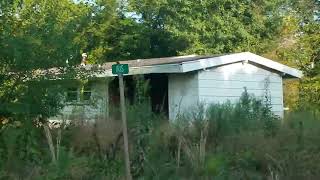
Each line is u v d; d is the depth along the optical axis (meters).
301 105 20.84
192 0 30.62
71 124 9.59
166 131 9.27
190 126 9.80
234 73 17.84
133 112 9.35
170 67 16.50
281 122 10.70
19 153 8.20
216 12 30.84
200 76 16.91
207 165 8.31
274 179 8.20
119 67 7.47
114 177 8.20
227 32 30.58
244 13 31.89
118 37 32.22
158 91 18.33
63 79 9.20
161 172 8.38
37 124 9.20
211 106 13.20
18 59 8.62
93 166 8.30
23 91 9.10
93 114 10.98
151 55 33.38
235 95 17.80
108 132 9.03
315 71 25.97
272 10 32.69
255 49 30.80
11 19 9.31
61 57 9.02
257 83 18.45
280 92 19.09
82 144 9.05
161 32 33.22
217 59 17.09
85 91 10.29
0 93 9.14
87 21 10.17
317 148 8.72
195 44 30.58
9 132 8.30
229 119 10.27
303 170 8.25
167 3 31.50
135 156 8.66
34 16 9.42
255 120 10.67
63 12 10.53
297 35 31.67
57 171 7.62
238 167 8.62
